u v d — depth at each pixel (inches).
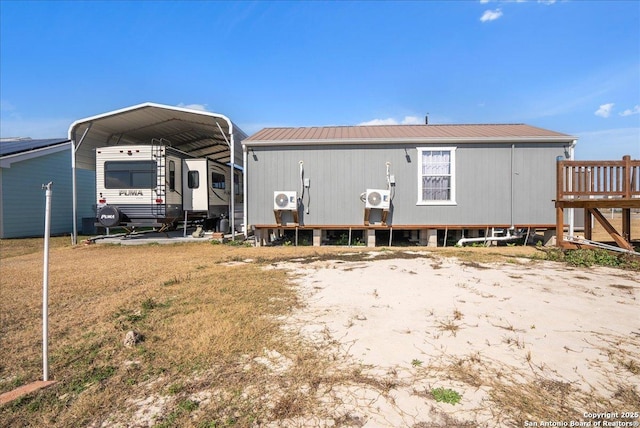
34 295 199.6
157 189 448.5
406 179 388.2
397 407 86.7
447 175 386.9
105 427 83.7
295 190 395.2
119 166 453.4
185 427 82.1
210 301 175.3
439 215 387.9
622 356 110.7
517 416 82.4
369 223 389.1
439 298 173.6
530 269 242.8
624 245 282.5
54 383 103.6
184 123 498.3
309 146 392.8
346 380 99.5
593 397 89.4
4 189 562.6
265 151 397.7
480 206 385.4
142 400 94.0
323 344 122.8
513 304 162.2
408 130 450.6
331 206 393.7
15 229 578.6
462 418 82.0
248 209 400.8
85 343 130.3
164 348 123.6
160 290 200.8
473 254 312.0
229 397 93.6
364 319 146.0
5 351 126.3
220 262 294.5
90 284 223.0
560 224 313.7
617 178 308.5
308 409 87.0
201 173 520.1
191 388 98.6
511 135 391.5
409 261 278.7
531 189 384.5
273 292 189.3
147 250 391.2
